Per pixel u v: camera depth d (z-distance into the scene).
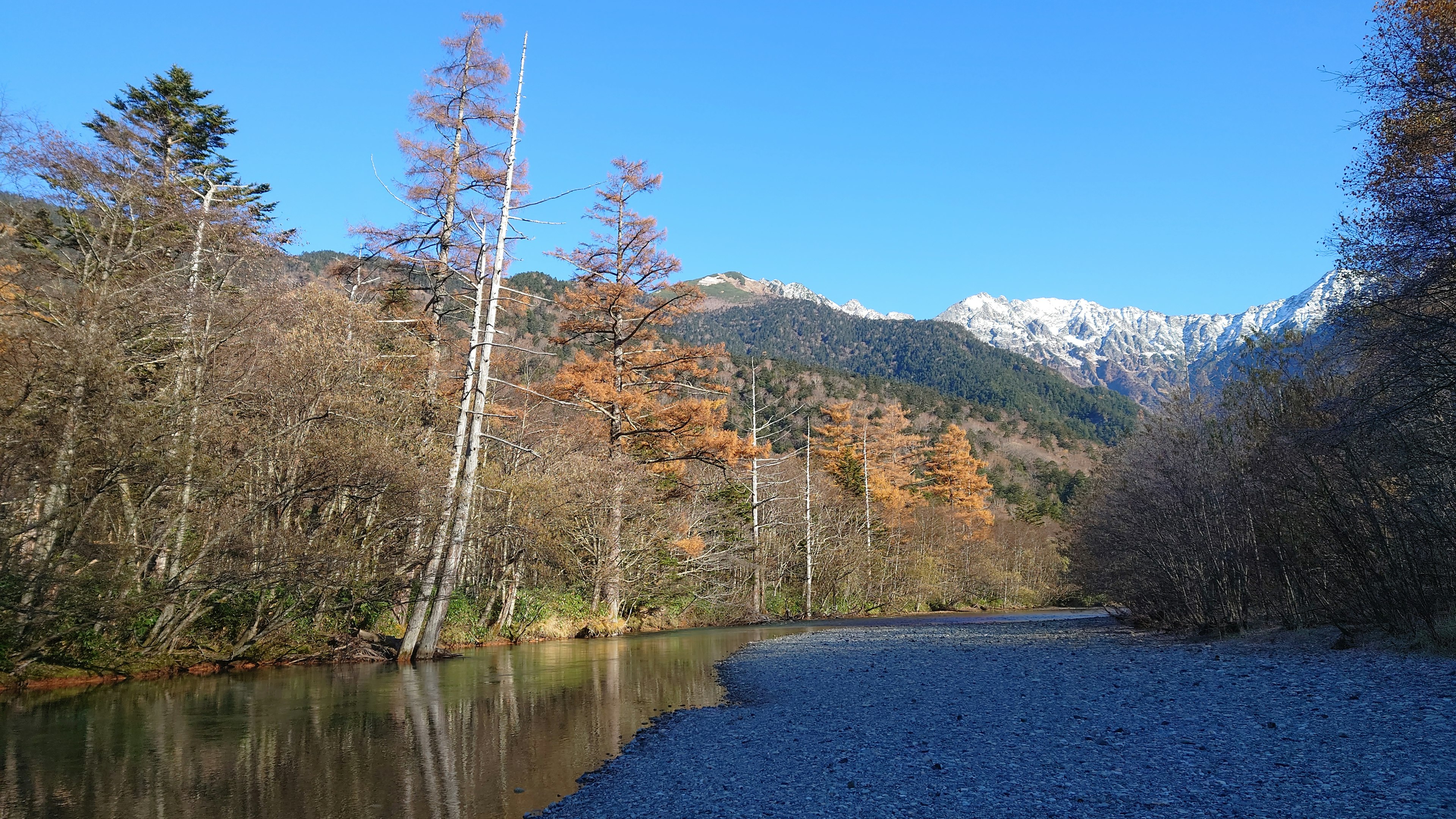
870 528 50.56
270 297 17.36
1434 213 12.37
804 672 16.53
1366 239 13.89
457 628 22.59
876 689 13.53
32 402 12.83
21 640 12.93
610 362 29.86
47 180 14.47
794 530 45.16
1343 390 15.24
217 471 15.33
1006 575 57.09
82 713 11.53
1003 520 68.88
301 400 17.61
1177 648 17.50
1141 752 7.99
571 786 7.82
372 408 19.17
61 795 7.48
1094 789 6.85
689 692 13.91
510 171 19.28
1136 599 23.88
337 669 16.94
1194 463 19.83
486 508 22.95
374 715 11.59
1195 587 20.06
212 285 16.86
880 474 58.09
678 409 29.09
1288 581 17.50
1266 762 7.30
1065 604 54.53
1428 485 14.01
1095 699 11.31
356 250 20.97
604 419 30.06
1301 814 5.88
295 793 7.56
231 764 8.70
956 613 49.78
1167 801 6.38
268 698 12.99
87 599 13.06
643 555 31.56
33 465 12.59
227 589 15.62
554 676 16.02
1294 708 9.61
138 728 10.51
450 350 23.95
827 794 7.16
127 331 14.62
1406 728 8.14
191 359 16.16
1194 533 19.48
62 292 13.88
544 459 26.19
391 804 7.22
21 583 12.37
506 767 8.57
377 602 19.42
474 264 21.09
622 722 11.16
